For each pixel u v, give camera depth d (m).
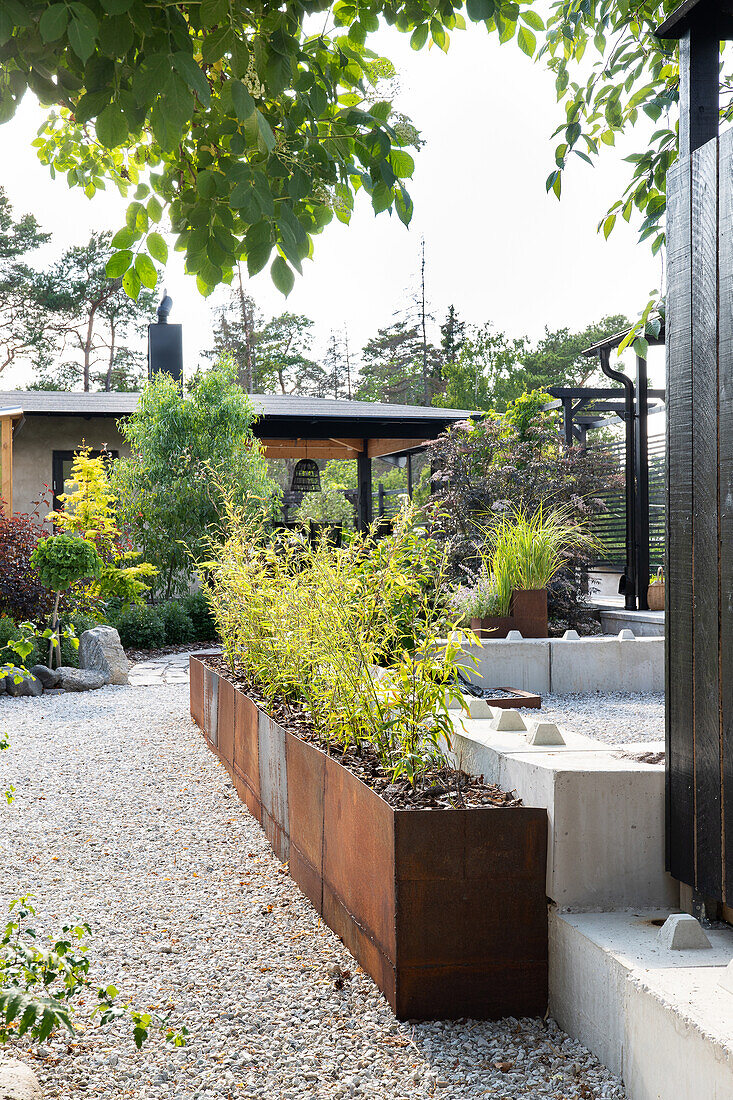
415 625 3.32
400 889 2.15
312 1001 2.26
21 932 2.49
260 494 11.99
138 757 5.16
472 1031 2.11
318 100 1.82
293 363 41.97
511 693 5.50
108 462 13.81
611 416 13.78
